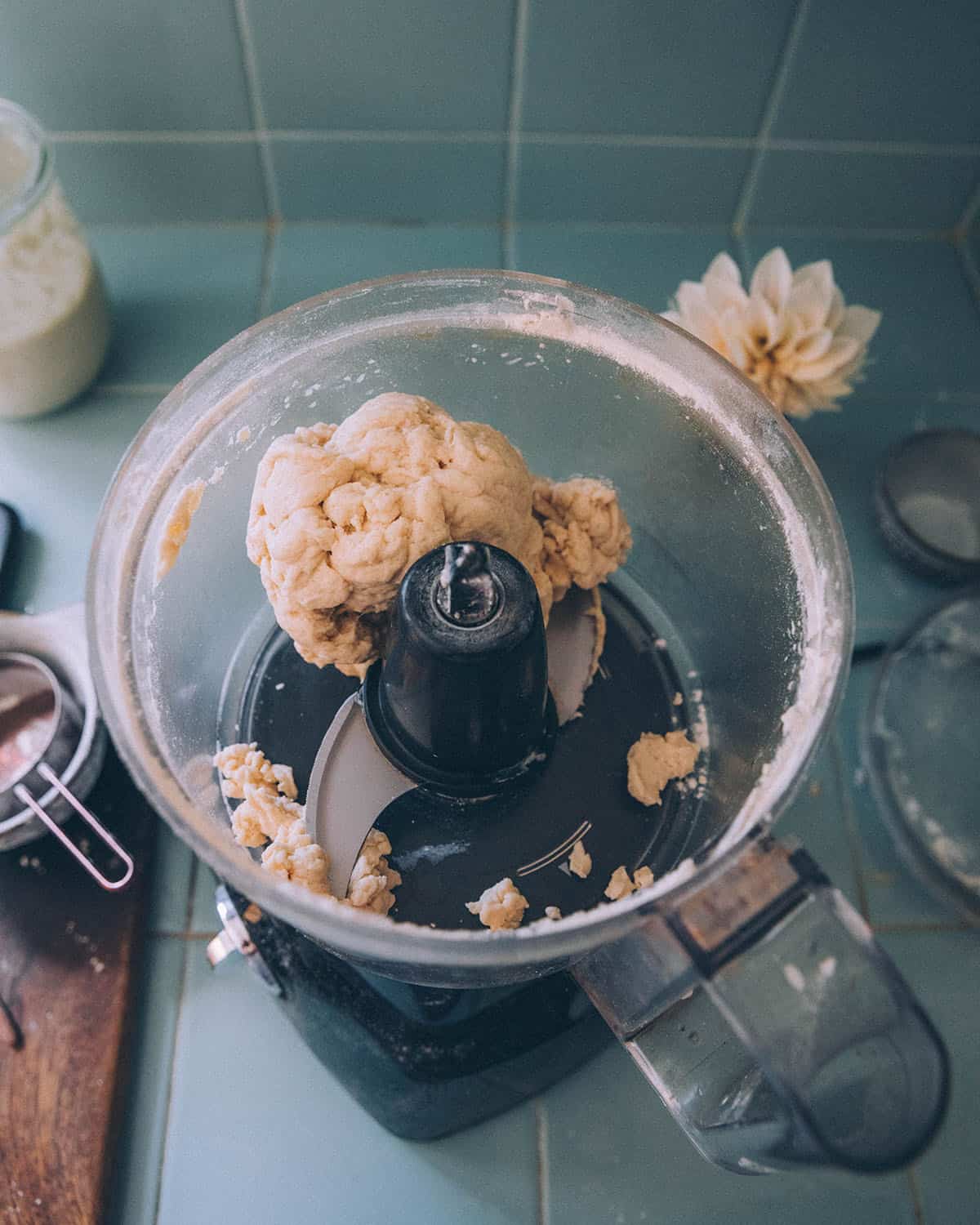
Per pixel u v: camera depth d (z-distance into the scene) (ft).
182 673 1.17
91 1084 1.26
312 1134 1.29
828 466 1.67
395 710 1.04
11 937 1.33
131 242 1.79
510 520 1.07
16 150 1.53
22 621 1.38
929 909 1.41
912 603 1.58
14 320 1.48
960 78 1.61
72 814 1.37
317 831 1.09
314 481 1.02
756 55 1.58
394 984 1.21
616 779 1.20
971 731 1.46
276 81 1.59
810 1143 0.88
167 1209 1.25
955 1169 1.29
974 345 1.77
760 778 1.06
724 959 0.87
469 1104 1.25
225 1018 1.34
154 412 1.09
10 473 1.61
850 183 1.77
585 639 1.22
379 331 1.19
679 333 1.14
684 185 1.77
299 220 1.81
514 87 1.62
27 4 1.47
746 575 1.22
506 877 1.14
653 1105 1.31
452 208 1.80
